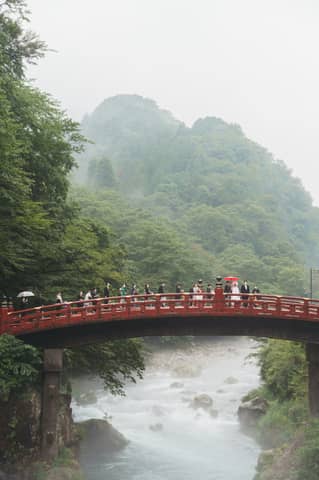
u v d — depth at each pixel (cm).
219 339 9862
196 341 9538
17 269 3609
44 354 3262
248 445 4400
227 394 5891
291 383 4388
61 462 3170
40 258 3700
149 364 7688
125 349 4159
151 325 3419
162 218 15600
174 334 3438
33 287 3681
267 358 5238
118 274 4634
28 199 3631
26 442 3075
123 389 6097
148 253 9656
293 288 12469
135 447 4306
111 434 4266
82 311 3234
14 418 3022
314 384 3541
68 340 3303
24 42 4072
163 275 9262
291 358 4647
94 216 11625
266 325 3459
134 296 3322
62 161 4041
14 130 3186
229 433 4728
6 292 3634
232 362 8044
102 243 4988
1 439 2991
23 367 2928
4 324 3114
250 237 17038
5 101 3253
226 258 13700
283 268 12975
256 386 6278
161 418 5112
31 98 3828
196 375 7025
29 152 3594
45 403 3203
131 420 5012
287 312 3359
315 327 3419
